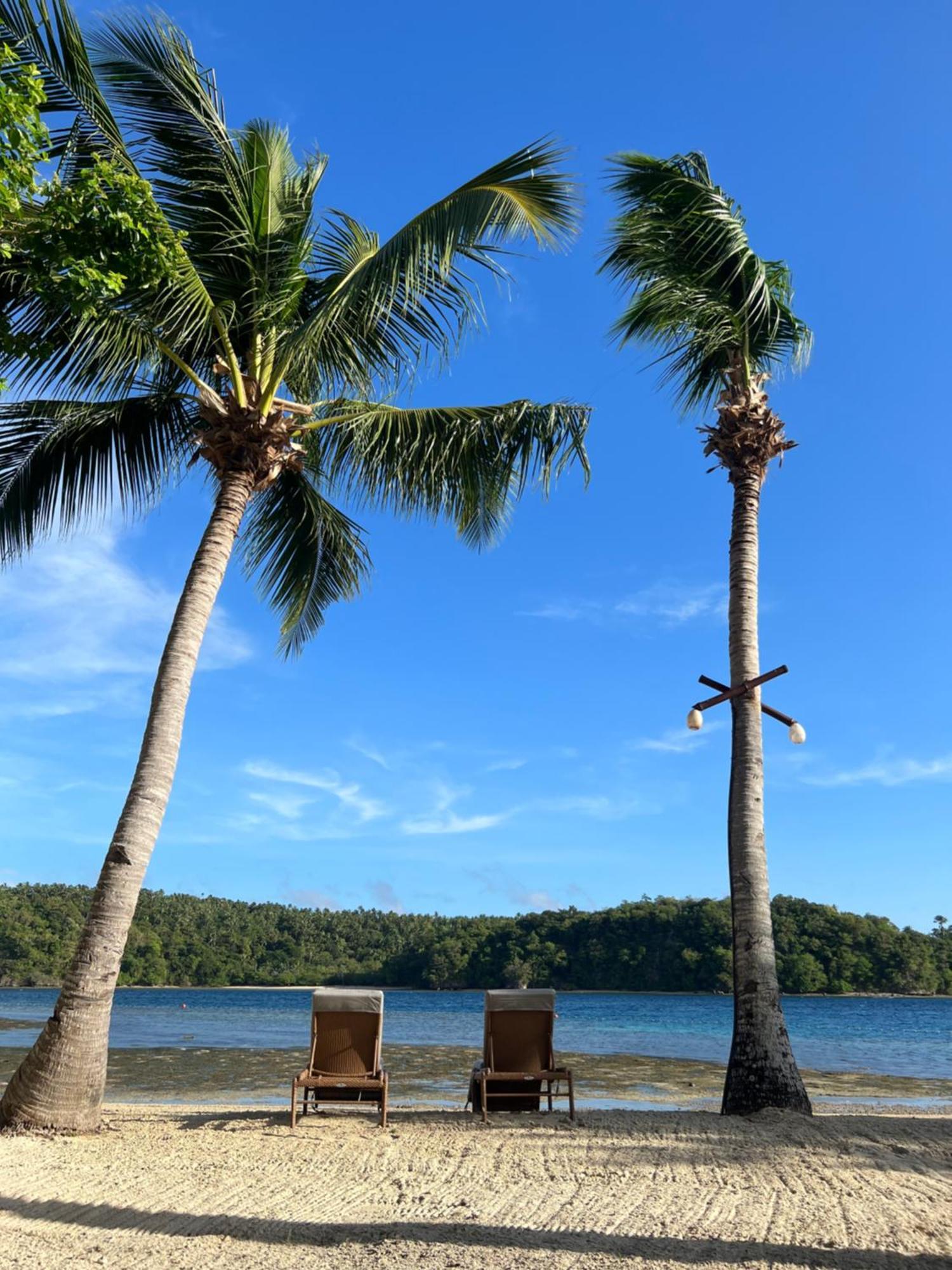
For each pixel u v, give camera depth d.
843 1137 7.34
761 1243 4.52
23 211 6.55
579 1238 4.58
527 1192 5.57
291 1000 69.56
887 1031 35.34
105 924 7.62
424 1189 5.61
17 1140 6.66
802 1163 6.38
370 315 8.81
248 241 9.23
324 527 11.66
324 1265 4.09
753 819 9.29
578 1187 5.70
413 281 8.58
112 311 8.38
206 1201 5.25
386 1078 7.88
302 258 9.73
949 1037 31.12
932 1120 8.45
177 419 10.34
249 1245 4.41
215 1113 8.66
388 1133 7.48
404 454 10.00
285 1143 7.00
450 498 10.51
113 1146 6.75
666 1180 5.88
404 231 8.71
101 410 9.77
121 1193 5.39
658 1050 22.83
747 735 9.55
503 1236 4.59
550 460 10.22
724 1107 8.65
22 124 5.75
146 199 6.46
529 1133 7.45
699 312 10.44
